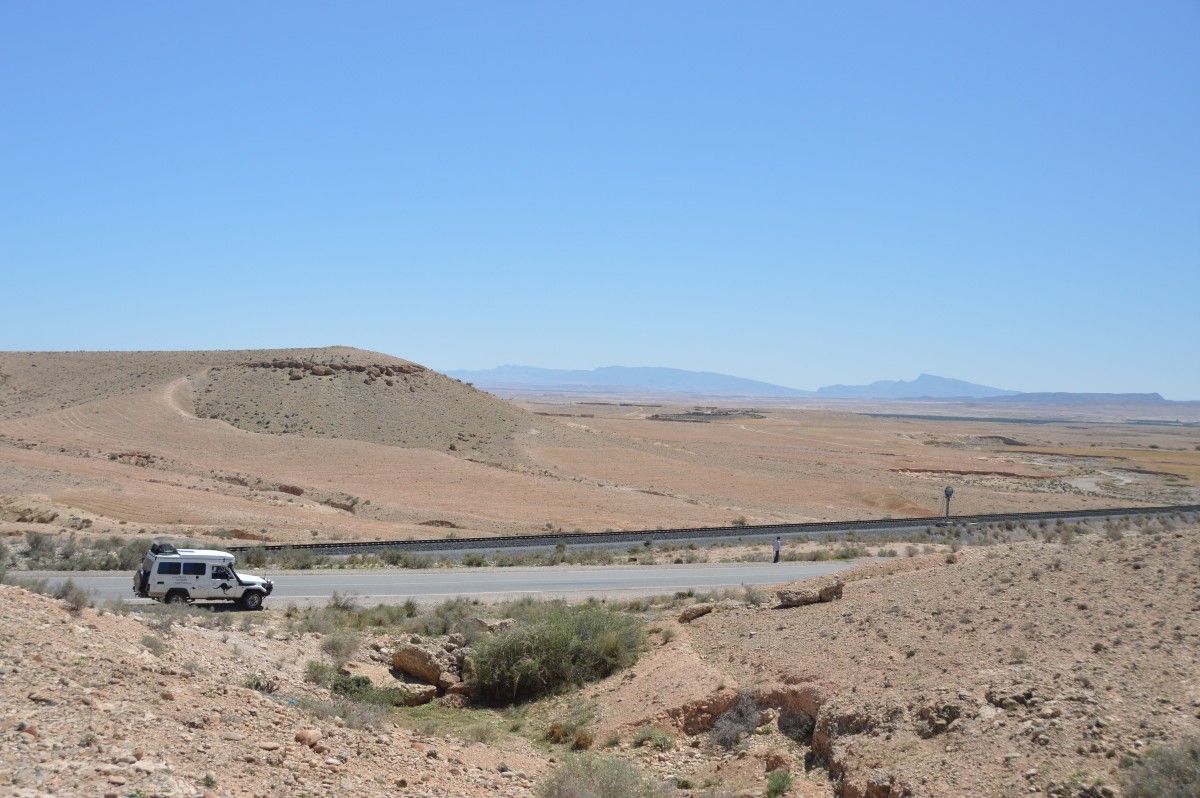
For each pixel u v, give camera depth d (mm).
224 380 122188
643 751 17203
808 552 47406
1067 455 159500
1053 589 20141
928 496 89750
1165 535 24484
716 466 107500
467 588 35219
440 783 13180
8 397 121562
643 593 34438
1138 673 13977
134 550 37781
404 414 115688
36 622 15461
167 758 10844
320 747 13133
